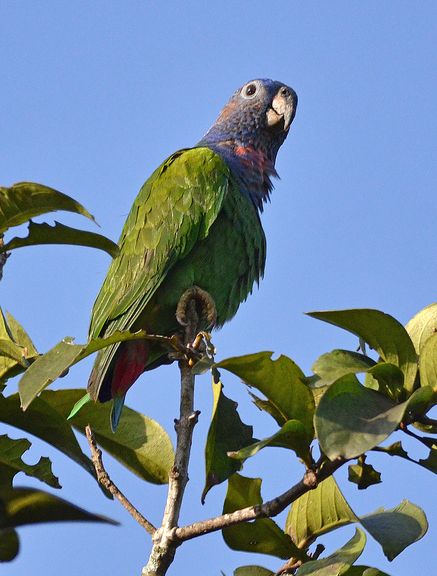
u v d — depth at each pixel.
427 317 5.82
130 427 7.20
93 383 9.09
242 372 5.66
